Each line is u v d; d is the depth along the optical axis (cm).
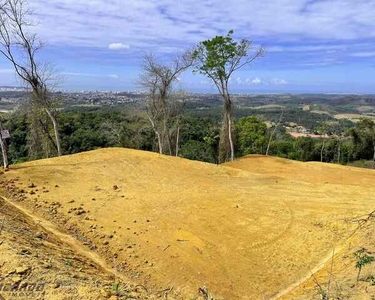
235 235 923
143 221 973
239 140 3831
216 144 3609
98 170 1422
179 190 1240
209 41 2045
